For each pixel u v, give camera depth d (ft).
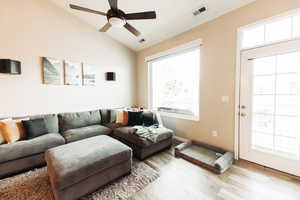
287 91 6.53
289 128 6.57
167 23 10.07
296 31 6.15
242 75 7.73
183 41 10.69
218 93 8.77
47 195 5.43
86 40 11.76
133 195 5.44
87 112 11.31
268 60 6.96
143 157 8.20
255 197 5.28
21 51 8.86
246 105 7.68
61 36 10.43
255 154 7.53
